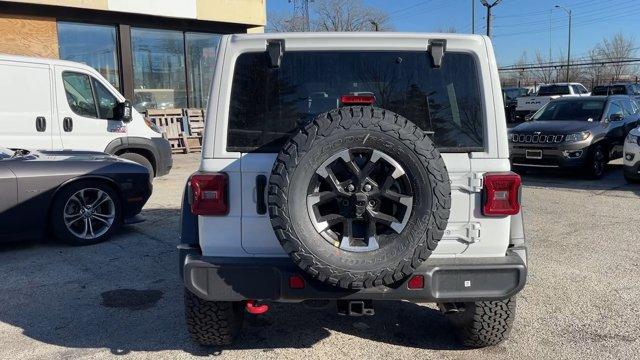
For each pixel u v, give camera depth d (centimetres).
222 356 357
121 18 1417
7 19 1242
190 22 1552
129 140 862
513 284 303
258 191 304
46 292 469
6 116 738
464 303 343
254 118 308
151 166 909
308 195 279
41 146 771
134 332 393
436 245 284
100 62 1409
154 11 1441
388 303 446
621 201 865
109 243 617
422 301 302
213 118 305
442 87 311
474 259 307
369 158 278
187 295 337
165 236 648
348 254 280
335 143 274
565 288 477
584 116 1158
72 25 1348
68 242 596
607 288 477
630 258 563
